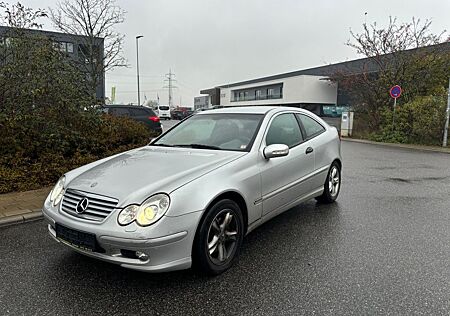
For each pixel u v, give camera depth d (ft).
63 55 25.03
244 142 13.08
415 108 53.57
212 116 15.55
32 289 9.91
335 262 11.62
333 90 132.77
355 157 37.96
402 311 8.82
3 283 10.25
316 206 18.03
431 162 34.30
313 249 12.67
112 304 9.20
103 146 26.99
